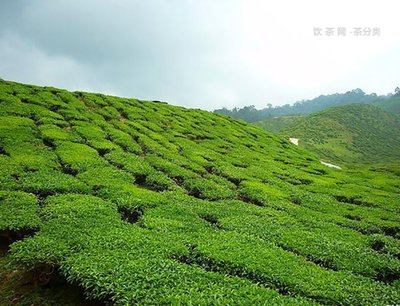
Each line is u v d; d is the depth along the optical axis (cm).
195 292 1405
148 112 6419
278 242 2248
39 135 3862
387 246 2447
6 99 4703
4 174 2667
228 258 1803
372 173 6231
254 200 3344
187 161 4219
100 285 1419
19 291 1650
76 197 2469
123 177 3108
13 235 2005
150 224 2216
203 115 7819
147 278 1475
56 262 1627
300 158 6562
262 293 1470
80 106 5444
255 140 7038
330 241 2333
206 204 2848
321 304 1494
